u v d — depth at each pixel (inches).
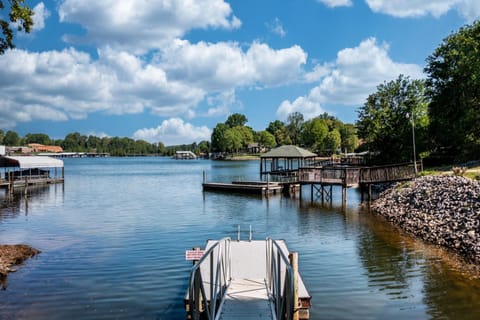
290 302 294.8
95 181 2229.3
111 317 406.0
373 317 400.2
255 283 443.8
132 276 528.1
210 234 797.9
